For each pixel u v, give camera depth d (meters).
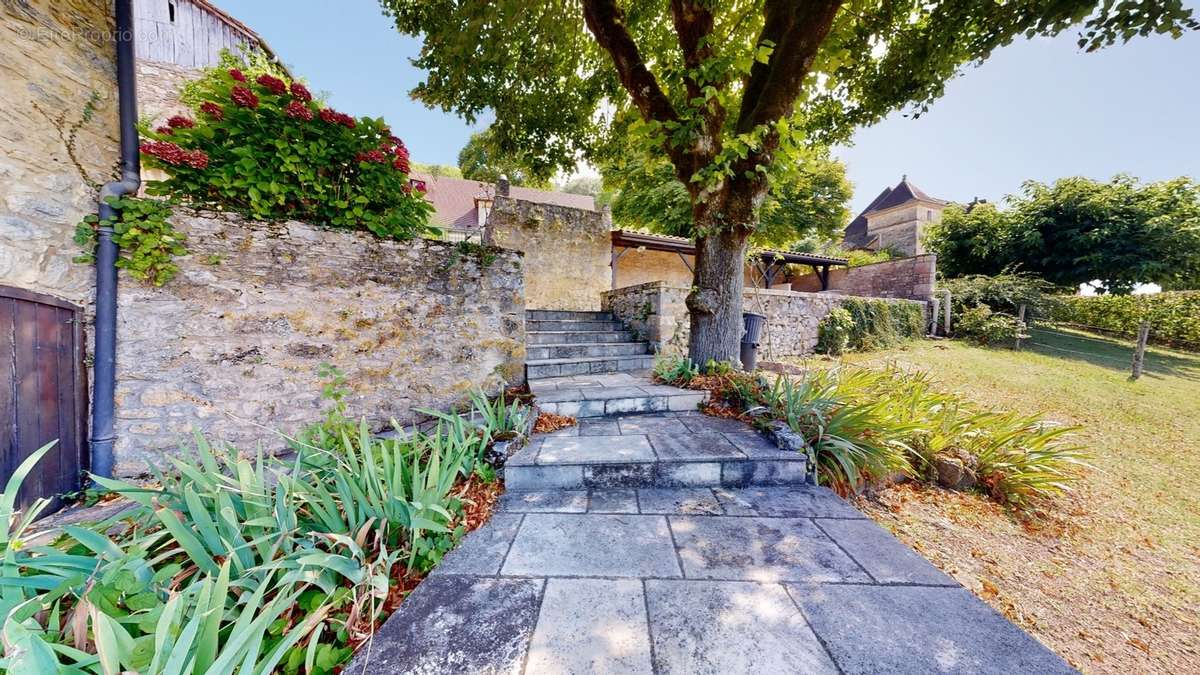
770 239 14.09
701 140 3.69
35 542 1.49
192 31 7.25
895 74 4.63
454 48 4.12
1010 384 6.18
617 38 3.85
